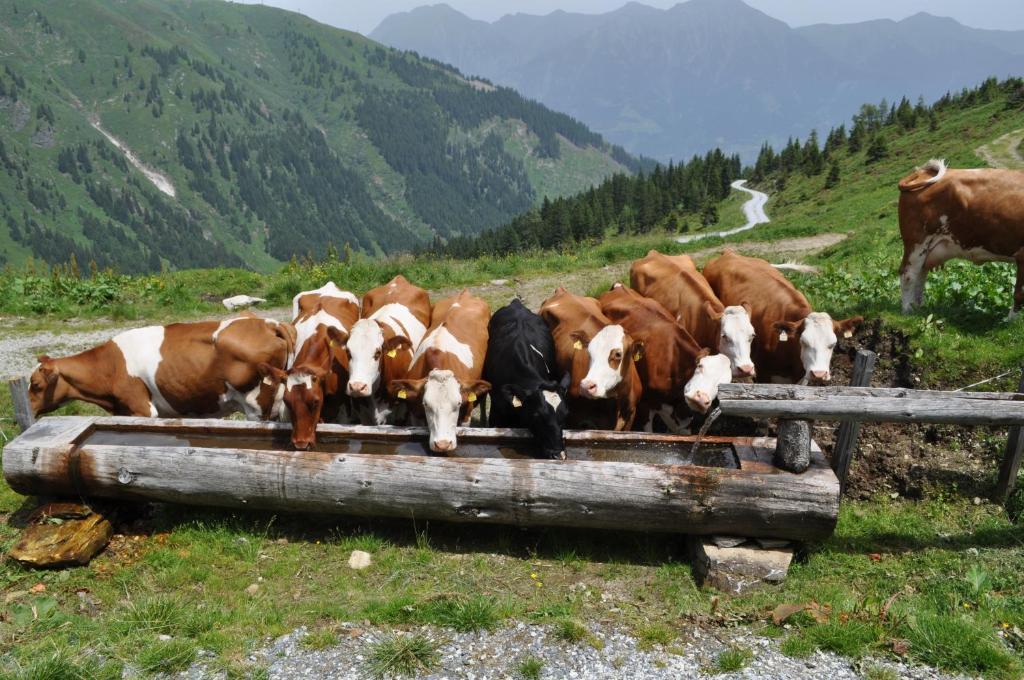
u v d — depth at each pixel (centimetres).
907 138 10644
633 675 554
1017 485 762
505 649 586
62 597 673
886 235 2714
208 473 724
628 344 866
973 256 1020
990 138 7862
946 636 573
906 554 712
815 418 646
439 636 601
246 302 1909
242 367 866
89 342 1531
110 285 1914
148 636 601
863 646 581
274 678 553
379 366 926
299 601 665
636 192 15788
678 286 1072
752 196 13900
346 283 2092
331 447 786
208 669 562
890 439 858
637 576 695
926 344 973
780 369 994
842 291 1284
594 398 891
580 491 676
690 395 829
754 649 585
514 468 687
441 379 768
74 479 740
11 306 1764
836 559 706
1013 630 593
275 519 789
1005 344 943
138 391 884
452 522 763
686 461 724
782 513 651
